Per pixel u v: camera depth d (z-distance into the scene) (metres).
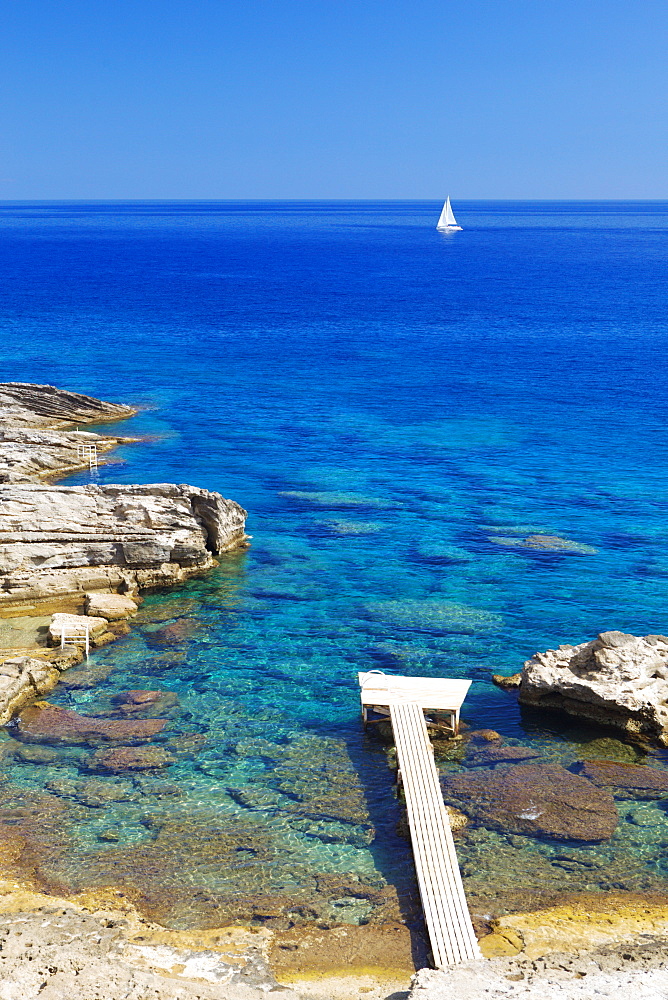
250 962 21.55
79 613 42.16
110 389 87.38
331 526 53.34
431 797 27.91
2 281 176.88
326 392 88.19
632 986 20.27
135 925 22.94
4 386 73.19
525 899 24.34
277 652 38.69
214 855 26.06
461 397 86.50
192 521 46.69
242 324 128.25
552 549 49.66
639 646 34.81
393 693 33.53
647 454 67.75
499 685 36.03
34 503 43.88
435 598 43.78
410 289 174.38
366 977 21.56
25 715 33.59
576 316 138.00
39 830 27.06
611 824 27.47
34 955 20.95
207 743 31.91
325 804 28.53
